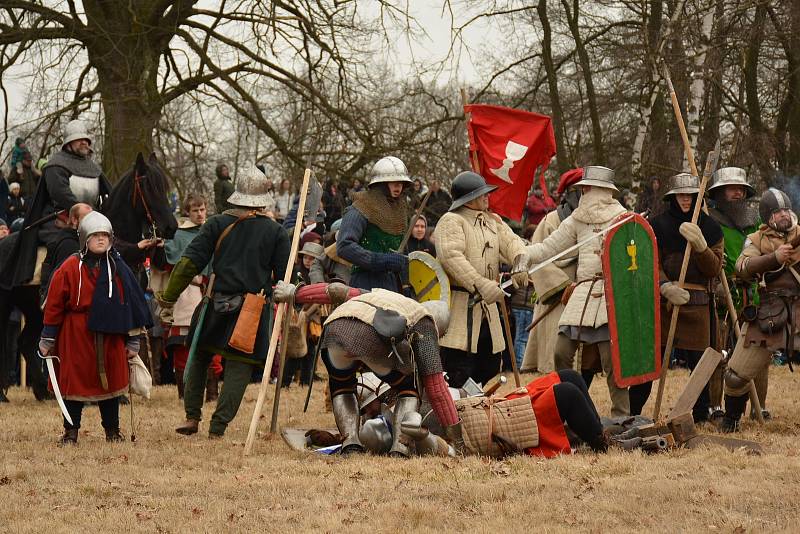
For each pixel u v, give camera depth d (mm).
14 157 19781
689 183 9609
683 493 6277
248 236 9055
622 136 27797
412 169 23000
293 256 8766
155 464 7777
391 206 9523
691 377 8125
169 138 23906
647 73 23156
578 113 28391
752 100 27625
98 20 22484
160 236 11711
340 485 6766
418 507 6016
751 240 9445
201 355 9172
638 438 7938
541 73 28328
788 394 12562
